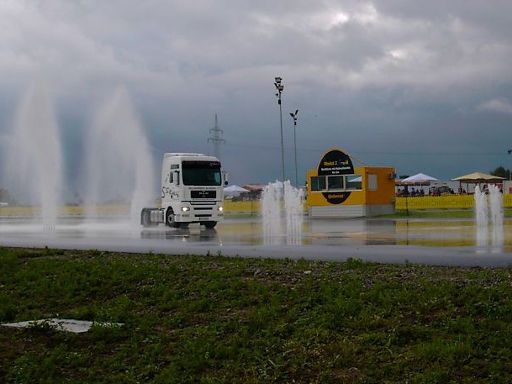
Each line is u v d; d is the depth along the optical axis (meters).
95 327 10.14
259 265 14.16
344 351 8.27
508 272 12.10
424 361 7.80
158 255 17.20
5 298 12.70
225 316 10.41
